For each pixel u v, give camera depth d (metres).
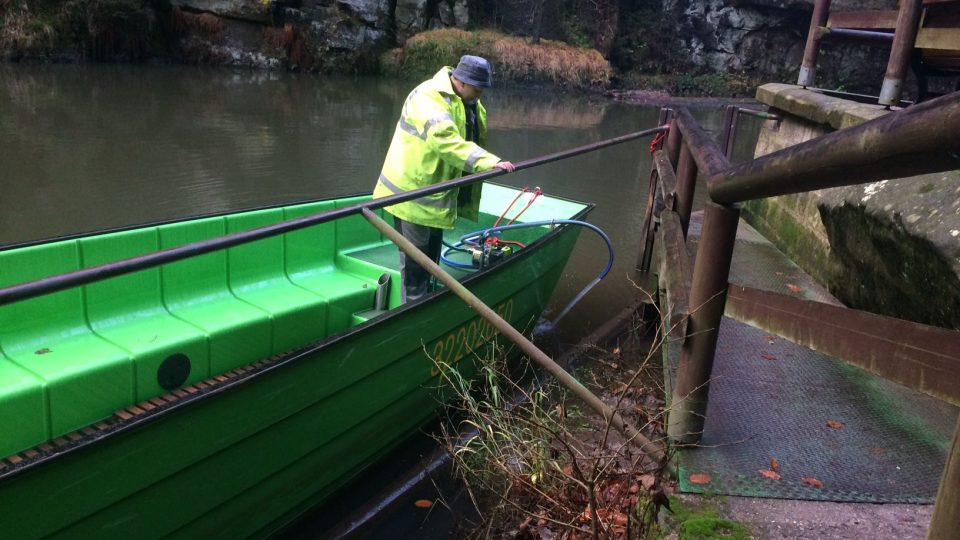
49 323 3.23
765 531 1.87
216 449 2.66
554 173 9.66
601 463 2.59
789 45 21.55
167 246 3.66
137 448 2.38
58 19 14.99
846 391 2.65
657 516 2.02
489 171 3.26
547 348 4.90
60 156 8.32
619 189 9.02
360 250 4.70
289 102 13.16
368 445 3.50
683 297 2.44
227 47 17.05
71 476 2.22
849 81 21.58
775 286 3.82
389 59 18.19
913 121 0.98
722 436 2.31
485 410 3.90
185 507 2.63
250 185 7.72
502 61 18.56
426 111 3.59
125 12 15.44
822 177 1.30
